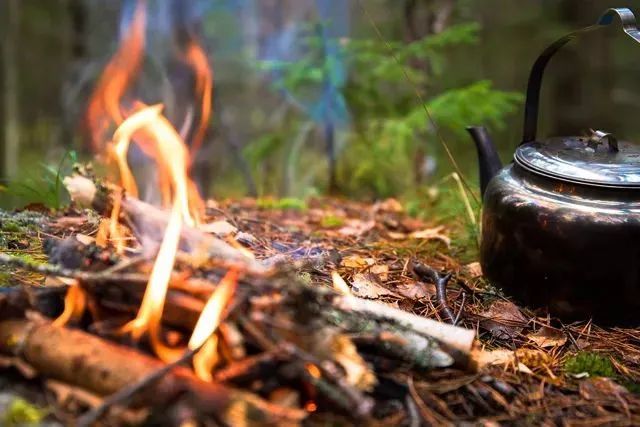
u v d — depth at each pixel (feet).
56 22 6.56
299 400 1.26
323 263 1.89
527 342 1.64
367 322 1.41
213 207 2.40
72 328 1.35
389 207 2.83
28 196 2.36
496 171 2.00
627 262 1.63
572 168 1.69
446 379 1.42
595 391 1.45
